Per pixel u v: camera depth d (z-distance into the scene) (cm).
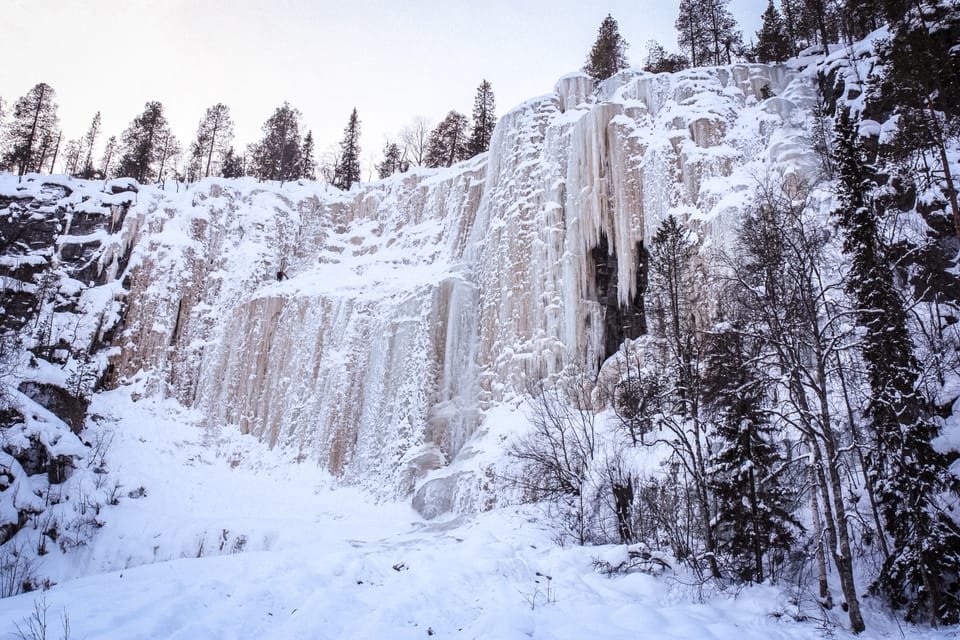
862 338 1688
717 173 3334
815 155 3109
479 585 1505
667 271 2138
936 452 1703
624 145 3628
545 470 2528
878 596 1647
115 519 3188
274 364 4619
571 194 3712
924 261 2302
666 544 1995
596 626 1252
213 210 5494
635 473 2255
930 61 2638
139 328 4816
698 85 3850
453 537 2295
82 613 1118
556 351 3378
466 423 3609
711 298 2391
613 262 3534
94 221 5431
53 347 4562
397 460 3578
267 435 4312
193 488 3753
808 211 2553
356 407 4056
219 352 4781
